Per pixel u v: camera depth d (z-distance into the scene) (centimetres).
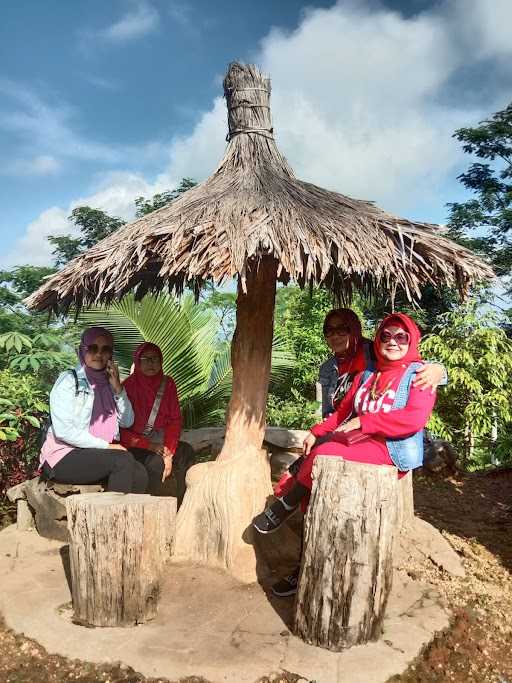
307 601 250
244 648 244
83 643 247
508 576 354
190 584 300
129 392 402
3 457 451
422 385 271
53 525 369
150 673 229
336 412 312
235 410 351
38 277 1059
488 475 617
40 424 468
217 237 263
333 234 271
